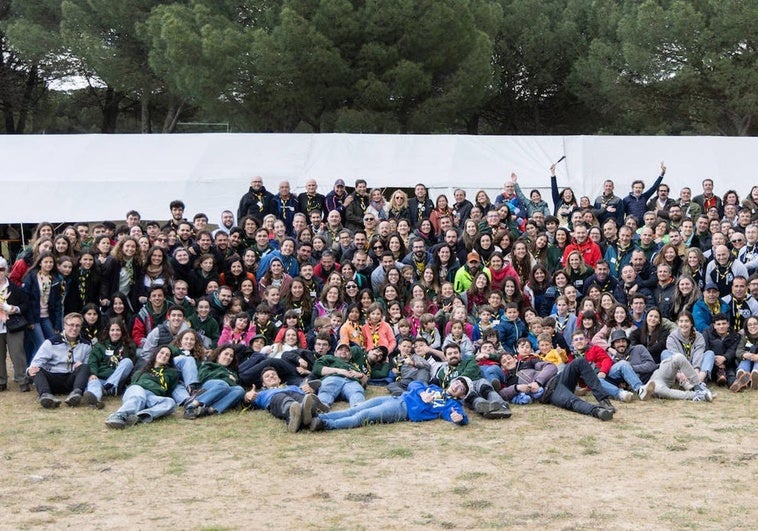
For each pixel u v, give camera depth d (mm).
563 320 12305
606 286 13266
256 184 16562
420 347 11508
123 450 8812
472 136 20594
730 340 11750
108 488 7586
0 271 11672
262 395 10508
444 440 9172
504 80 37906
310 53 28578
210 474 7980
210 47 28406
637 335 11930
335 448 8875
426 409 10047
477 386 10516
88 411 10531
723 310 12242
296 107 30438
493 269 13133
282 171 20078
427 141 20609
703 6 31281
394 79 29703
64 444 9062
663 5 33344
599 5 36281
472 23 31672
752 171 20297
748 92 30703
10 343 11781
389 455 8570
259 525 6605
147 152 20297
